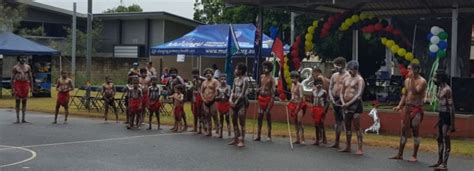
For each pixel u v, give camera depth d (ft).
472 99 48.34
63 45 133.49
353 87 39.60
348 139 40.27
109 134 48.34
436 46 58.90
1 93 86.84
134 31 137.59
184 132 50.55
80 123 56.65
